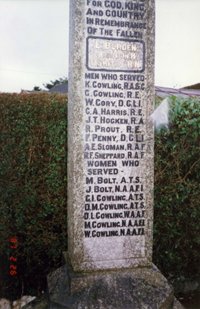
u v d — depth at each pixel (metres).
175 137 3.84
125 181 3.01
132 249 3.05
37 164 3.80
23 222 3.89
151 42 2.98
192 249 4.11
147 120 3.02
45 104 3.74
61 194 3.86
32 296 4.05
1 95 3.72
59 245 3.96
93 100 2.90
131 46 2.95
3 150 3.74
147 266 3.08
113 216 3.01
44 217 3.92
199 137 3.88
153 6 2.97
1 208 3.84
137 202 3.05
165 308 2.82
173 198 3.95
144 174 3.05
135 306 2.75
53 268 4.03
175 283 4.18
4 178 3.80
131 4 2.93
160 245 4.05
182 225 4.03
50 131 3.76
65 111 3.76
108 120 2.94
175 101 3.82
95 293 2.78
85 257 2.96
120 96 2.95
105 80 2.91
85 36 2.85
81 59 2.85
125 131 2.98
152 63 3.00
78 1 2.82
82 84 2.87
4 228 3.88
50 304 2.80
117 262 3.03
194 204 3.96
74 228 2.94
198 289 4.23
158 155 3.85
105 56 2.90
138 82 2.98
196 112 3.82
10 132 3.73
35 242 3.96
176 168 3.90
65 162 3.82
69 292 2.79
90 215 2.96
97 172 2.95
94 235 2.98
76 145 2.90
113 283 2.87
